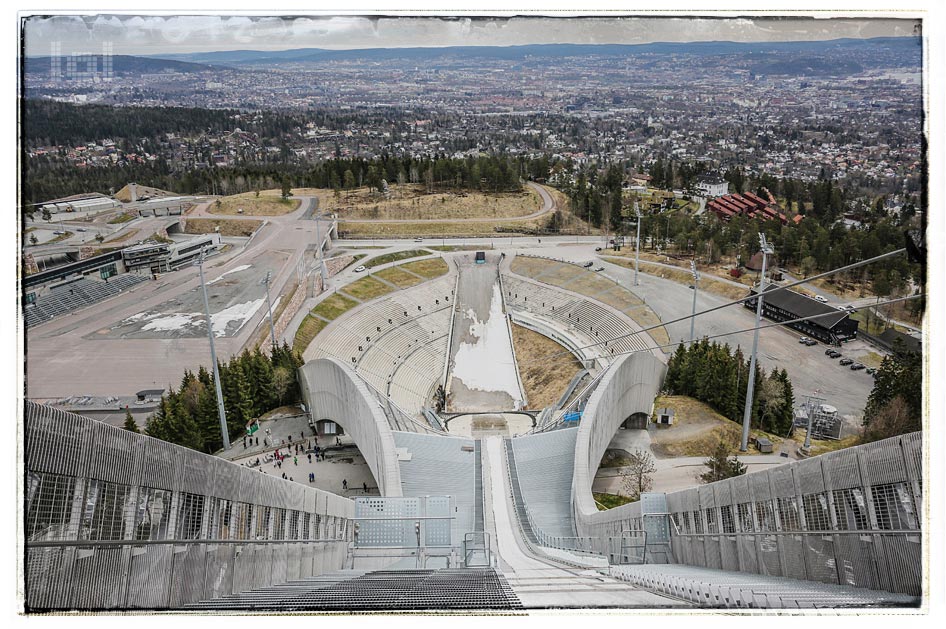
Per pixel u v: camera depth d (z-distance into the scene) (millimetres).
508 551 53156
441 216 181500
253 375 90375
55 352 100875
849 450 26359
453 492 65375
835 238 134500
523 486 66812
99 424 21609
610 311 129000
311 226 167875
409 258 155750
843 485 26531
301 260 142500
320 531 39188
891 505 24516
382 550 44531
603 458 81938
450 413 103500
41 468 19812
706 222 163500
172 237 161625
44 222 151875
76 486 20844
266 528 31641
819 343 113000
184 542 24844
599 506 72375
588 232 175500
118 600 21844
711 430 86000
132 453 22734
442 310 136250
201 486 26125
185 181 198875
